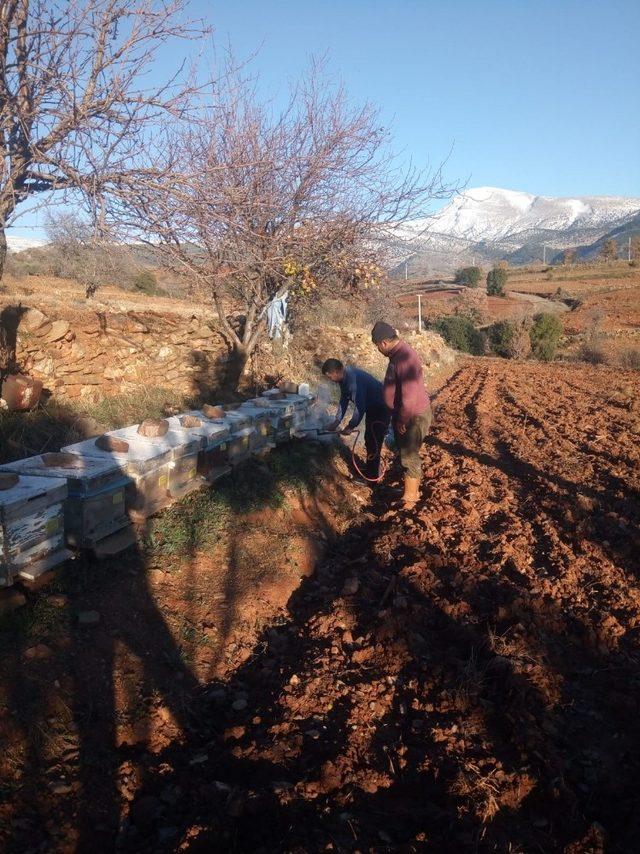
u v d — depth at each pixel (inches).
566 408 698.2
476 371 1175.0
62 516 172.9
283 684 165.0
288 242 265.4
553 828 121.6
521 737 142.6
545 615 199.0
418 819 123.0
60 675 146.9
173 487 223.3
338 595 216.2
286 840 115.0
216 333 412.2
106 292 752.3
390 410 306.3
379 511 310.0
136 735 141.9
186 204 203.2
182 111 204.5
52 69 192.7
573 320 2293.3
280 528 249.0
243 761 137.4
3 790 119.2
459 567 233.8
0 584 156.3
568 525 281.4
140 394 336.5
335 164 326.0
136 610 177.6
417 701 156.9
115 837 119.3
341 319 807.7
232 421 264.5
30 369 289.9
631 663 177.2
